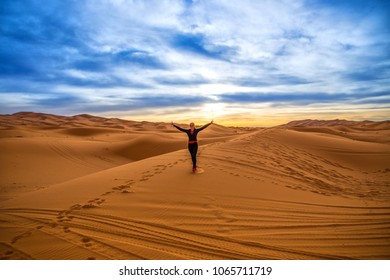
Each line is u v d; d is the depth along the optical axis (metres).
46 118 115.00
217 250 4.34
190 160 10.32
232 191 7.05
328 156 15.64
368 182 10.93
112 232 4.90
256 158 11.26
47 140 25.78
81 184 8.04
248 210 6.00
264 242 4.64
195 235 4.82
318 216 5.91
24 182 14.46
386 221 5.71
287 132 19.47
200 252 4.27
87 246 4.41
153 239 4.65
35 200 6.82
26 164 18.19
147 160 11.38
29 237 4.77
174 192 6.88
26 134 38.00
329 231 5.15
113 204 6.21
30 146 21.98
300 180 9.29
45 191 7.83
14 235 4.88
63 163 20.08
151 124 103.81
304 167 11.77
